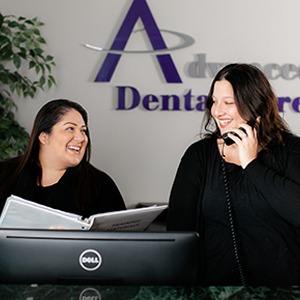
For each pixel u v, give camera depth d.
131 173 3.78
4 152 3.23
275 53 3.70
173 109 3.74
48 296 1.19
